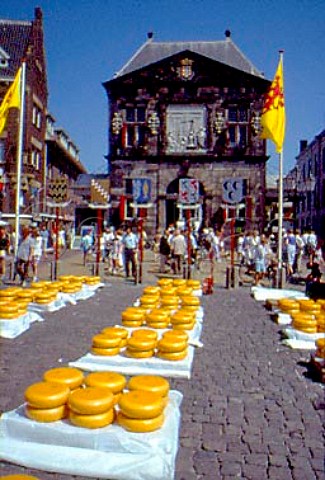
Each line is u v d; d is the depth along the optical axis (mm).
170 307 11867
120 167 46938
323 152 59188
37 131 44156
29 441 5117
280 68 20438
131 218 45938
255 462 5219
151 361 7922
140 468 4816
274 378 7992
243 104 46500
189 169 46375
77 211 54969
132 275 23453
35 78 43375
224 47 49531
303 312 11531
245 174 46094
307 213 67062
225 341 10469
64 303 14641
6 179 38562
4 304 10938
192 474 4961
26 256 18562
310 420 6328
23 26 43781
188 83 46812
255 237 23969
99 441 4984
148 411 5000
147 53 50250
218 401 6922
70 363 7980
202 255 30359
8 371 8000
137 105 47156
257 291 17125
